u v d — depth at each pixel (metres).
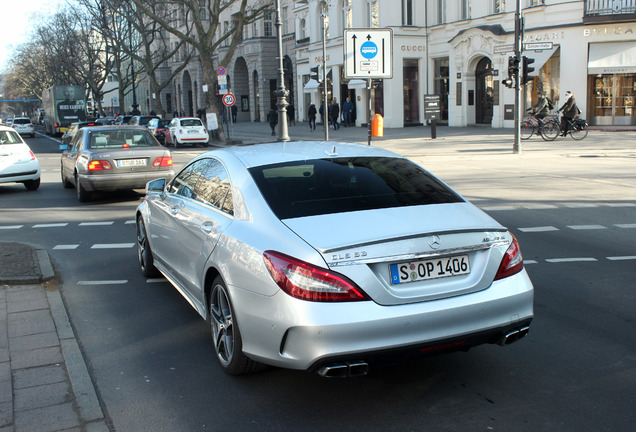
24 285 6.41
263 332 3.57
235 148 5.11
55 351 4.63
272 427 3.53
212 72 32.44
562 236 8.53
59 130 51.78
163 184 6.13
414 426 3.50
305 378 4.16
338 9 39.06
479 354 4.52
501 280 3.73
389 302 3.41
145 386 4.10
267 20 52.06
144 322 5.39
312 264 3.38
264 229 3.78
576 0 26.98
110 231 9.69
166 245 5.57
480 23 31.75
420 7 35.19
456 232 3.63
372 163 4.60
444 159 18.66
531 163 17.17
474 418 3.58
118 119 42.47
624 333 4.88
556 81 28.59
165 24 31.50
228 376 4.23
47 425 3.52
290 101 50.91
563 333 4.91
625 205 10.70
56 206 12.44
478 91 33.19
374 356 3.38
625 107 27.27
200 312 4.63
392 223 3.65
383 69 18.95
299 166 4.42
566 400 3.77
